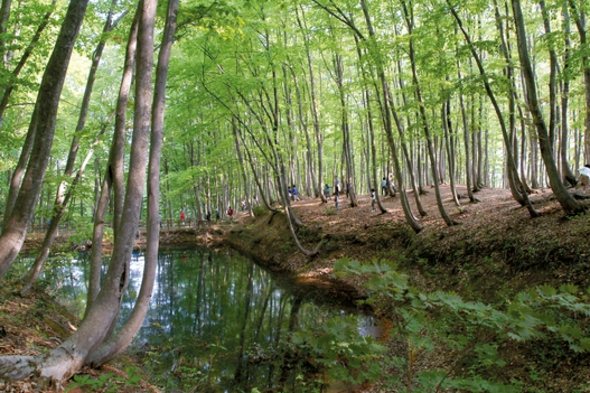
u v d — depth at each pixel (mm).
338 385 7020
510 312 2633
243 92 16281
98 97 23719
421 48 11742
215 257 23484
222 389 7059
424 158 25672
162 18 7812
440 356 7039
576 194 10109
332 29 14297
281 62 17859
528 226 9852
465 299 9297
